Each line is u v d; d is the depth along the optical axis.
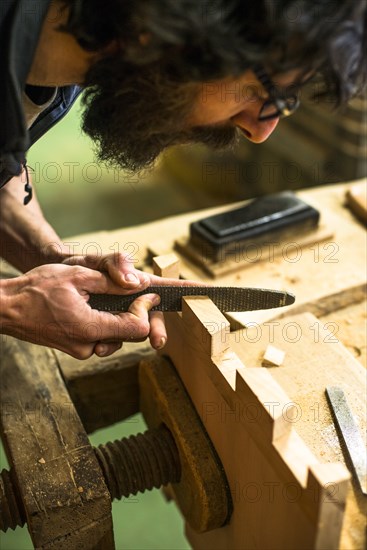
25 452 0.94
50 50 0.81
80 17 0.71
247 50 0.66
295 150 2.67
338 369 0.97
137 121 0.79
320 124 2.52
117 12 0.69
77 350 0.93
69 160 3.45
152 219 3.06
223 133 0.86
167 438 1.02
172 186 3.30
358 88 0.78
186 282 0.97
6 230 1.15
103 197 3.22
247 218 1.31
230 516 0.97
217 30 0.65
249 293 0.94
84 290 0.93
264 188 2.96
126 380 1.16
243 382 0.79
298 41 0.67
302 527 0.73
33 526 0.87
